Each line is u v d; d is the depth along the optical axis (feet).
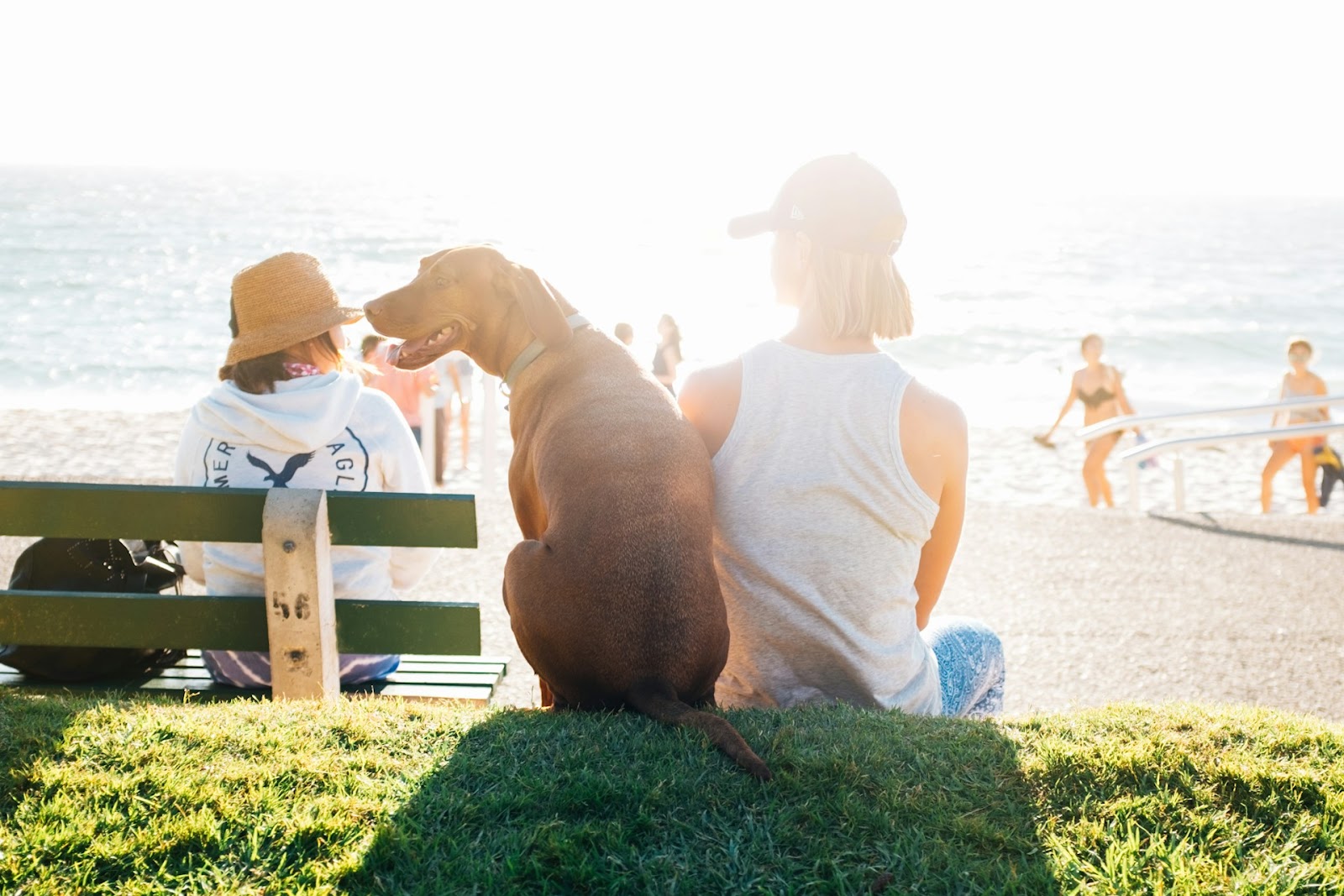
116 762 8.25
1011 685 19.43
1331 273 223.30
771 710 9.11
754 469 9.18
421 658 13.78
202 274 167.32
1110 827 7.62
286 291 11.88
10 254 189.98
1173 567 26.81
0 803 7.70
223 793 7.83
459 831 7.39
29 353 99.35
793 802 7.68
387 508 11.09
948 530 9.73
